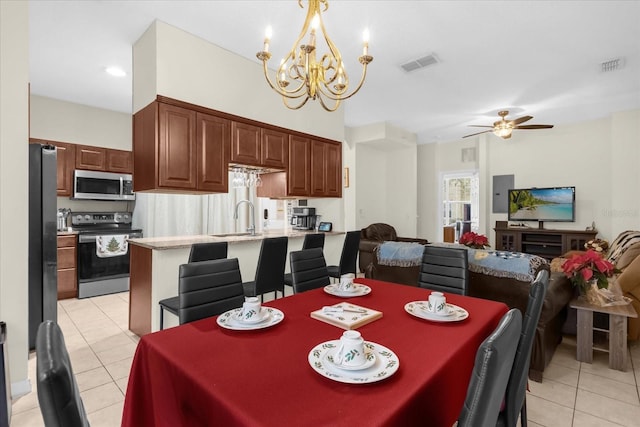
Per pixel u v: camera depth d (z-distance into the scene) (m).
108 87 4.12
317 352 1.11
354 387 0.92
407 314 1.58
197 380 0.96
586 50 3.33
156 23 2.81
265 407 0.83
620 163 5.20
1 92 2.08
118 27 2.91
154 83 2.85
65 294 4.25
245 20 2.82
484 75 3.94
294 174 4.08
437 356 1.13
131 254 3.22
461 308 1.65
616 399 2.14
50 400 0.64
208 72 3.20
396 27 2.94
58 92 4.27
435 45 3.26
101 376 2.38
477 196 7.11
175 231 5.11
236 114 3.45
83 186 4.52
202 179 3.15
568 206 5.86
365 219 6.70
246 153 3.54
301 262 2.35
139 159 3.10
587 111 5.27
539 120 5.79
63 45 3.17
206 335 1.31
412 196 6.89
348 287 1.98
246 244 3.42
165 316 2.81
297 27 2.93
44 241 2.81
